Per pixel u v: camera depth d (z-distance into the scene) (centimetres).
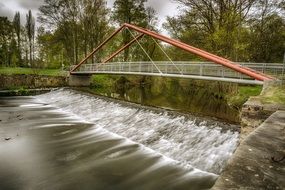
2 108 2064
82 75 3431
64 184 764
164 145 1044
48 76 3194
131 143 1141
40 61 5431
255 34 2744
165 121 1199
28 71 3547
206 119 1031
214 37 2200
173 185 755
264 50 2781
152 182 773
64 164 913
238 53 2350
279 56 2852
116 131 1314
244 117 589
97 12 4094
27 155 1002
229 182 205
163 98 2578
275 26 2717
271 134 342
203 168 848
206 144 937
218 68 1631
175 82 3984
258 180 210
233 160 251
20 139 1209
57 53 4781
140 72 2275
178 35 2830
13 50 5144
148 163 915
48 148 1082
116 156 985
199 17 2536
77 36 4231
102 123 1482
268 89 793
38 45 5625
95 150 1053
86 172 845
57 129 1395
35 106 2205
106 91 3130
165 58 3916
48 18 3997
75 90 2647
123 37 3872
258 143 304
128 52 3994
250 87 2205
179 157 938
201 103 2192
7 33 5159
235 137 871
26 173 841
